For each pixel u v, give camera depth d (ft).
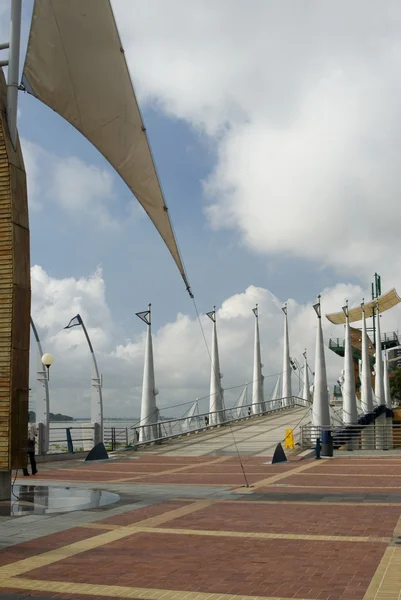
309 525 37.06
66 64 49.14
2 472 47.62
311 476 67.21
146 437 127.34
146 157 51.75
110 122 51.16
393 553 29.12
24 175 49.29
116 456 103.76
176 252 54.54
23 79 48.93
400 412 220.84
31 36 48.16
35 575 26.45
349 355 138.72
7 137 47.96
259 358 194.80
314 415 112.16
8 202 47.50
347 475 67.46
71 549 31.37
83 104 50.62
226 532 35.37
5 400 46.26
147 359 134.10
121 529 36.60
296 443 106.52
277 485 59.21
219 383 171.32
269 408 198.39
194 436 130.72
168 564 28.19
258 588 24.12
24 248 48.49
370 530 34.96
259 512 42.39
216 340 174.19
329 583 24.41
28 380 48.03
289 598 22.72
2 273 47.21
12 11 49.06
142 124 51.44
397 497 48.98
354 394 136.98
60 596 23.47
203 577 25.90
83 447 108.47
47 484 63.16
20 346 47.29
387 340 236.63
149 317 136.56
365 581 24.48
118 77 50.14
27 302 48.29
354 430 123.85
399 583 23.98
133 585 24.88
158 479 68.23
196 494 52.90
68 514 42.06
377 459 87.56
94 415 109.29
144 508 44.65
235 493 53.31
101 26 48.83
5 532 35.88
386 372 215.51
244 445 112.37
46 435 97.14
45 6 47.55
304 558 28.78
